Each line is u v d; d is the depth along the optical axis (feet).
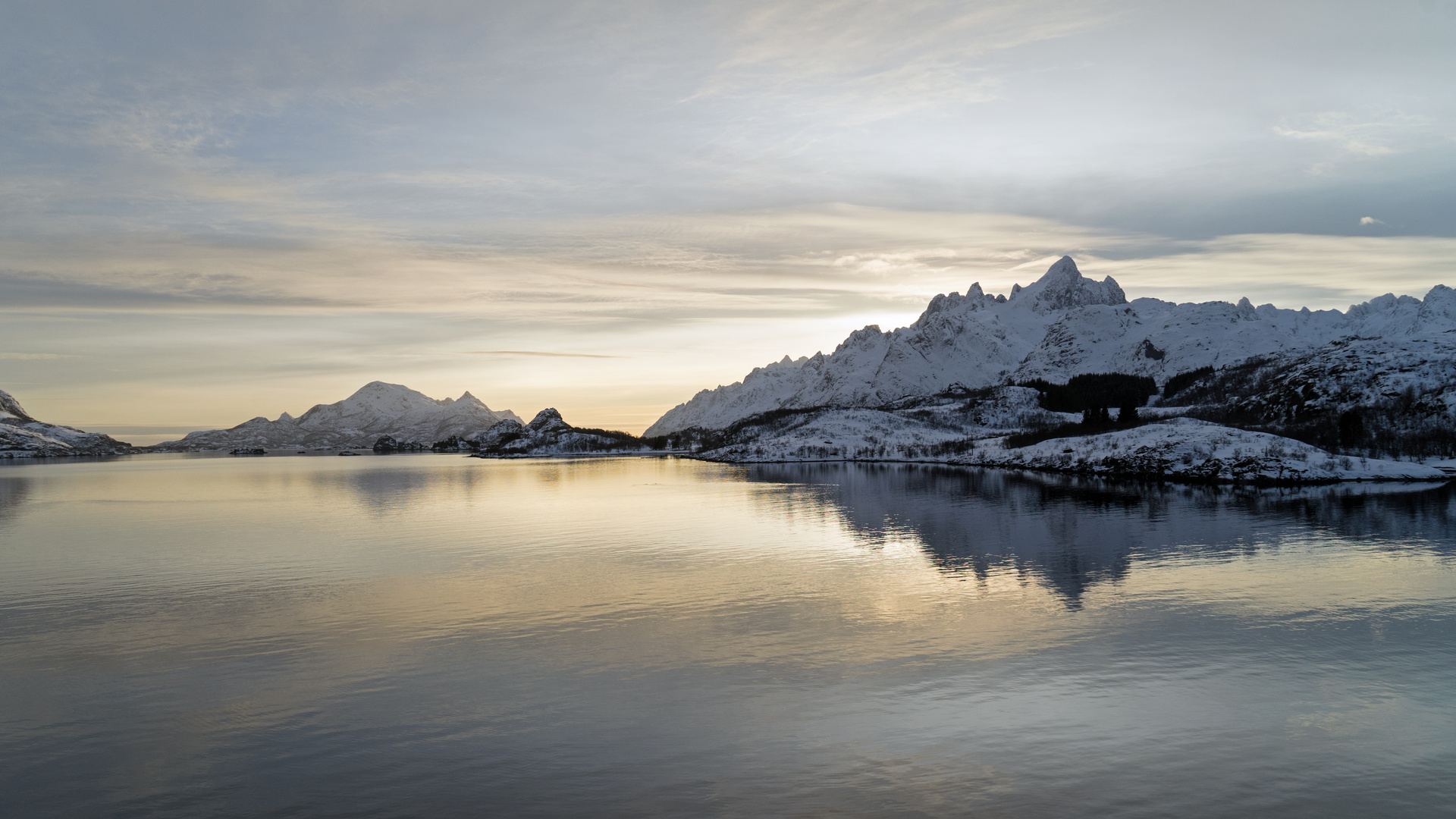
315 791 96.02
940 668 135.85
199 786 98.02
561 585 213.05
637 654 147.33
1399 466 480.23
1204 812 86.94
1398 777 94.32
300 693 129.80
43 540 328.70
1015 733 108.47
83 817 90.94
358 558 266.16
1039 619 167.32
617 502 479.00
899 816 87.10
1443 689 122.93
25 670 143.95
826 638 155.94
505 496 551.18
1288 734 106.73
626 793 93.56
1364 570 212.43
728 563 243.60
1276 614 168.35
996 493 463.83
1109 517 334.65
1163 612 171.63
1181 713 114.42
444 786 96.37
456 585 215.92
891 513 370.53
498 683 132.77
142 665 146.51
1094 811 87.56
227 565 255.50
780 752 103.76
